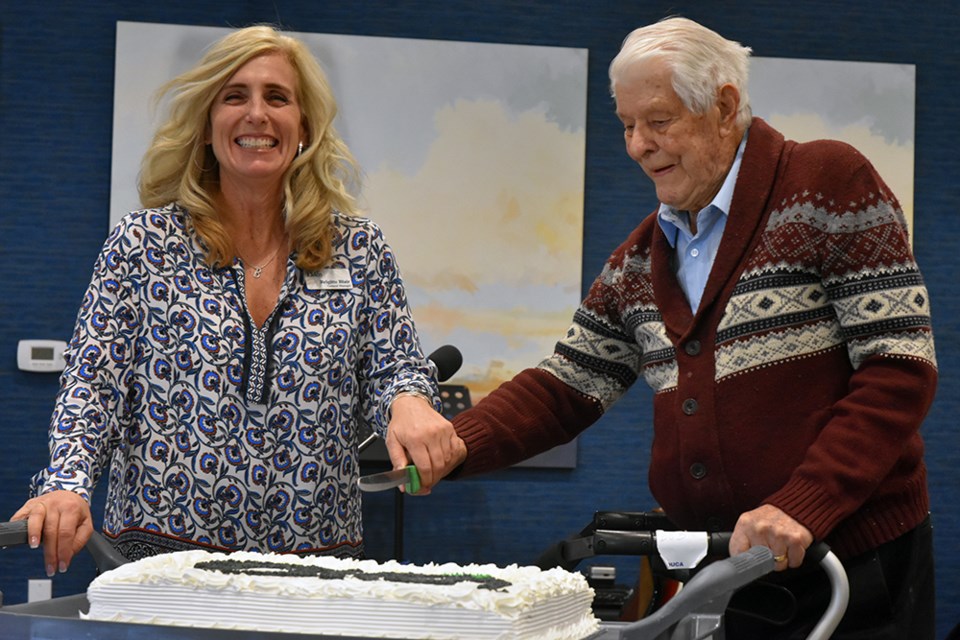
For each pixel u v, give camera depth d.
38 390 4.62
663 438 2.16
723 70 2.08
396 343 2.18
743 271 2.06
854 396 1.94
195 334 2.04
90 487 1.84
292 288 2.11
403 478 1.95
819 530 1.80
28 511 1.70
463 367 4.66
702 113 2.06
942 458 4.75
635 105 2.08
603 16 4.75
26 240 4.60
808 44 4.77
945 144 4.79
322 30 4.67
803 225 2.02
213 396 2.03
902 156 4.75
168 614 1.42
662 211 2.19
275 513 2.04
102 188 4.63
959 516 4.73
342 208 2.21
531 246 4.68
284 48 2.16
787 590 2.00
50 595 4.56
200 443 2.02
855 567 2.01
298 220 2.12
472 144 4.68
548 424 2.32
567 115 4.70
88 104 4.62
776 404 2.02
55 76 4.61
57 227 4.61
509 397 2.31
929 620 2.08
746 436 2.03
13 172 4.60
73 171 4.62
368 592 1.37
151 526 2.01
